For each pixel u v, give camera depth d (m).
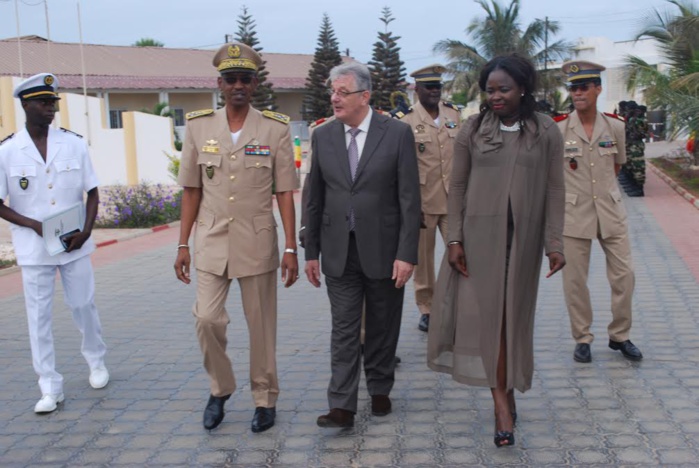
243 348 6.46
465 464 4.18
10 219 5.00
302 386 5.50
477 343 4.27
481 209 4.26
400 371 5.75
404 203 4.50
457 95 40.66
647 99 19.11
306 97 42.72
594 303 7.68
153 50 42.28
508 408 4.24
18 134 5.11
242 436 4.65
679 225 12.81
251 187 4.54
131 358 6.30
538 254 4.35
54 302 8.37
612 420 4.72
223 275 4.55
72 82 34.34
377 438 4.56
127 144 23.83
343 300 4.55
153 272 10.29
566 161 5.64
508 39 36.88
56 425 4.90
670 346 6.15
